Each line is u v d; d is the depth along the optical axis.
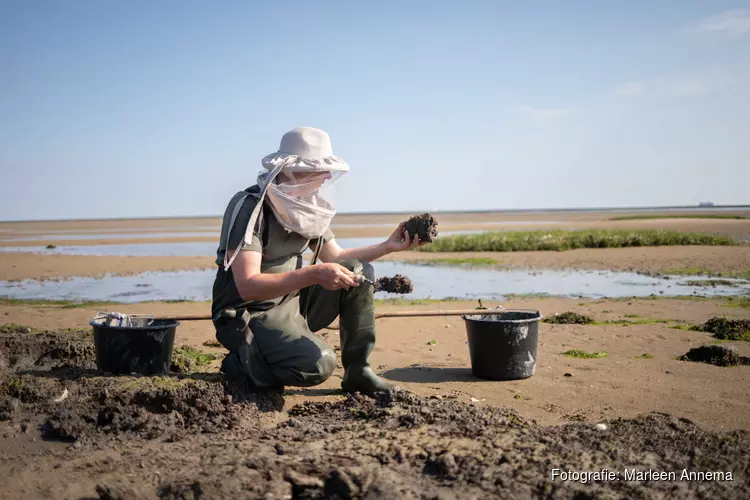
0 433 3.70
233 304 4.21
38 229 71.44
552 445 3.27
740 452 3.27
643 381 5.16
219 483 2.90
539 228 49.41
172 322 5.24
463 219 96.19
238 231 4.01
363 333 4.39
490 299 11.23
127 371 4.49
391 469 3.00
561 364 5.84
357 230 49.91
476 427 3.50
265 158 4.17
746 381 5.14
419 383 5.16
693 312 9.19
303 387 4.86
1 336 5.65
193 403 3.98
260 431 3.71
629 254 21.06
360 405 4.03
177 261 20.95
